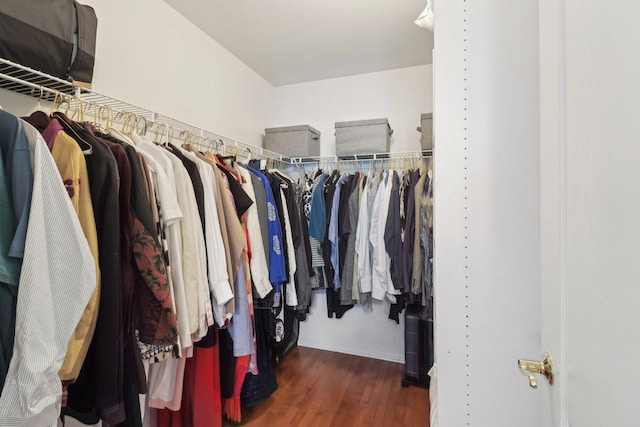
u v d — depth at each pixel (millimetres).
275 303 1899
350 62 2650
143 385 1039
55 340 716
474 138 700
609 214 338
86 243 792
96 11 1541
